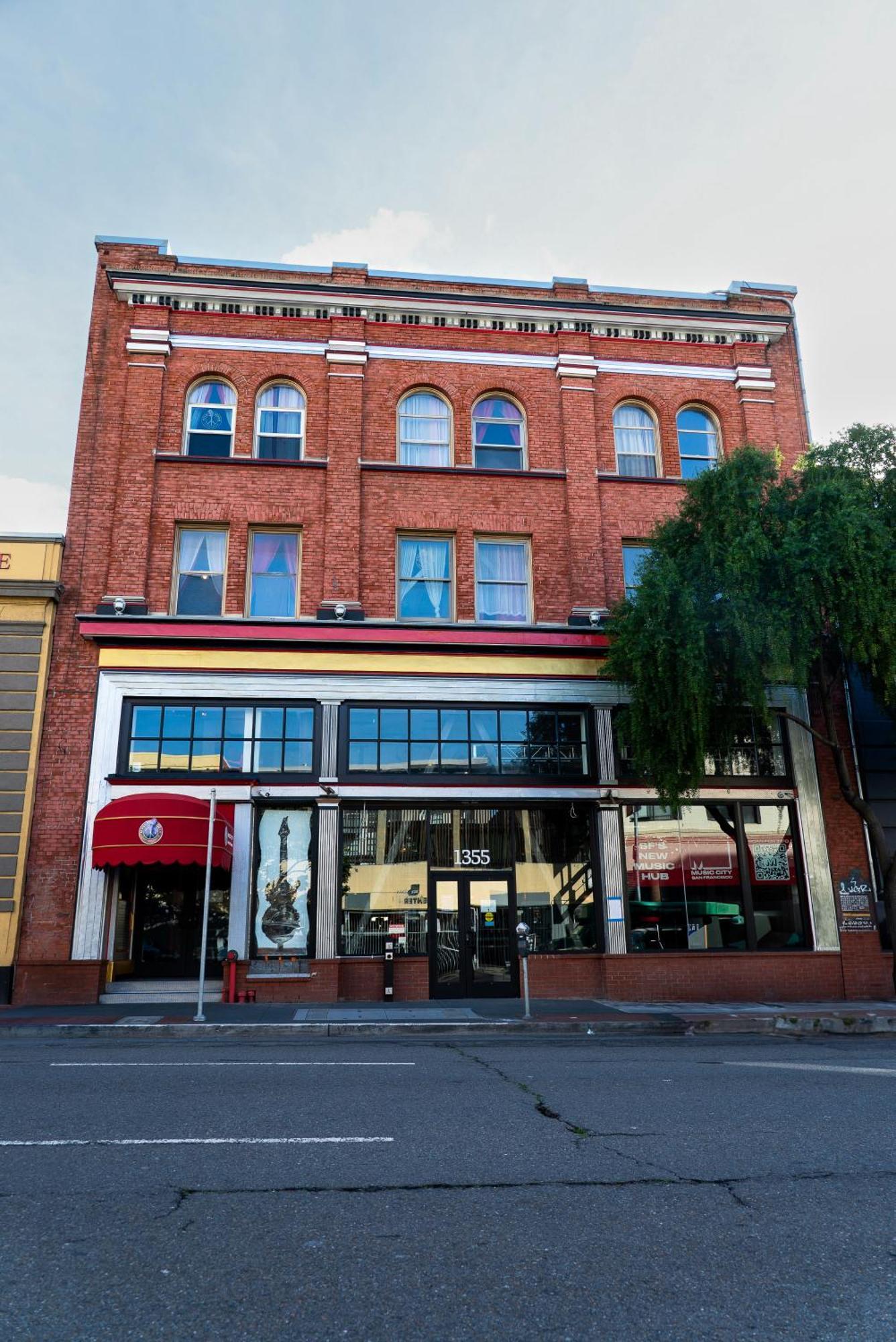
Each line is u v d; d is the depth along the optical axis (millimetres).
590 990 16406
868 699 18312
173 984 15695
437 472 18578
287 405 18766
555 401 19453
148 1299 3732
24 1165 5484
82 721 16281
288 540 18109
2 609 16531
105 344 18344
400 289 19359
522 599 18500
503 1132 6410
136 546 17281
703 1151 5949
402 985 16031
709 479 15297
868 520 14109
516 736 17297
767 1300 3781
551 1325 3551
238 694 16703
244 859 16016
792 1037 13023
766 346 20406
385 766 16797
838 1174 5480
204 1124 6543
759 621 14133
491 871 16734
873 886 17391
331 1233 4441
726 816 17469
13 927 15273
